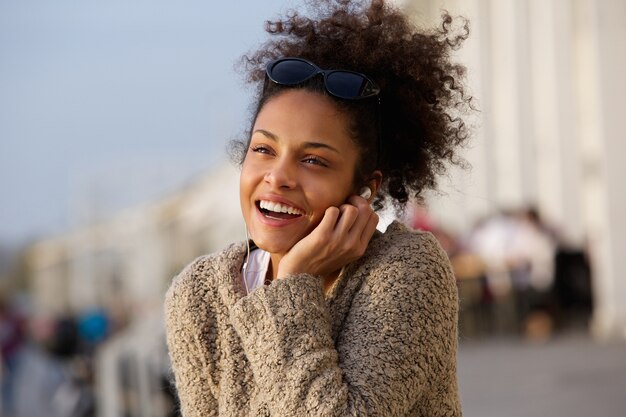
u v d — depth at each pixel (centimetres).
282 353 238
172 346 263
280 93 251
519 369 1020
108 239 2636
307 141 247
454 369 254
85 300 2670
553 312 1304
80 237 2772
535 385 909
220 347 256
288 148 248
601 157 1223
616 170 1217
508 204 1590
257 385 248
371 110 255
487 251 1326
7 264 5600
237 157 289
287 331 240
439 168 282
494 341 1285
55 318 1371
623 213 1216
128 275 2462
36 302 4506
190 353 259
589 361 1042
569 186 1458
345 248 247
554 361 1061
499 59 1633
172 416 616
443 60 274
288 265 248
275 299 244
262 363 240
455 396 255
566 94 1440
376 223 253
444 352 249
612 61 1211
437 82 271
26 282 5475
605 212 1220
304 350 238
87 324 1333
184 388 261
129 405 686
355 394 234
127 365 698
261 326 243
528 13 1571
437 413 253
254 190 252
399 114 268
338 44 267
